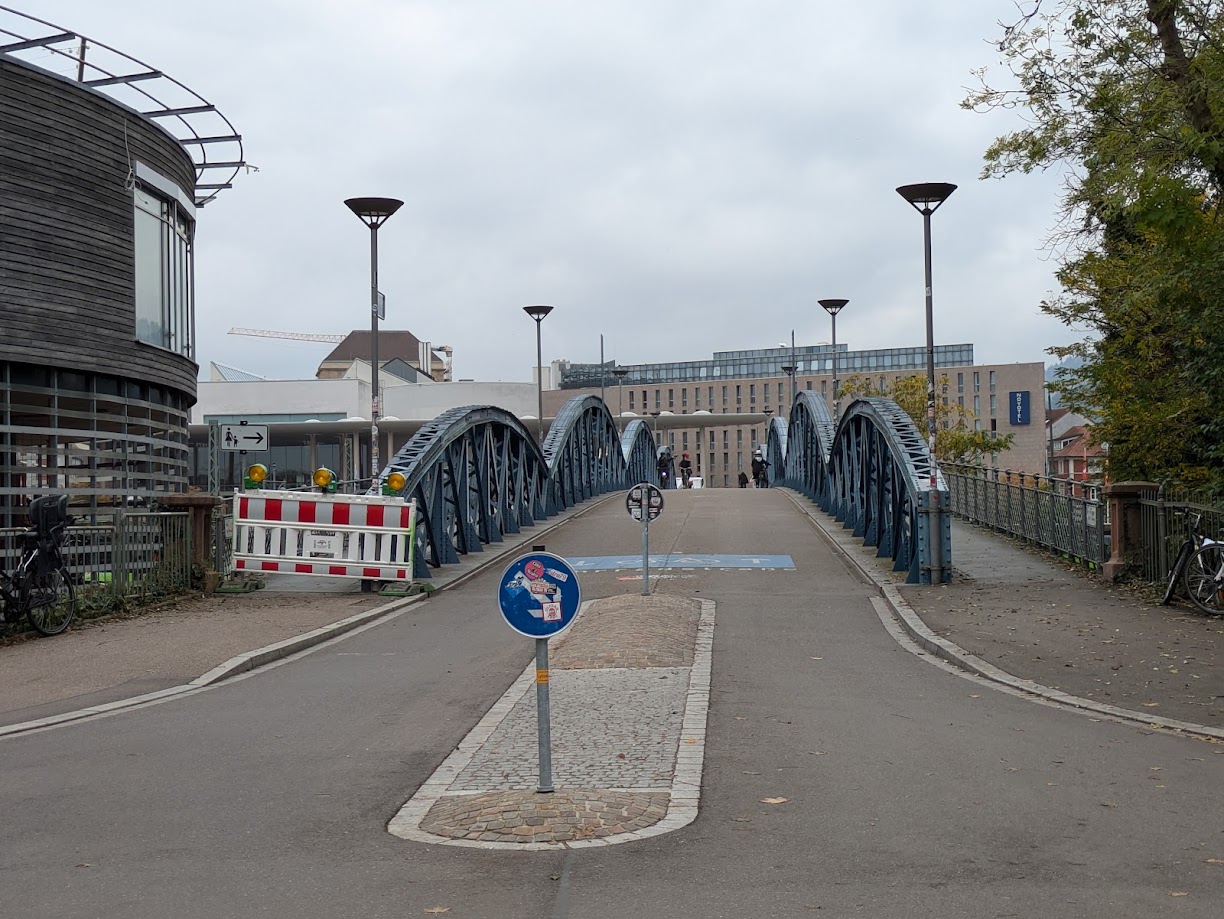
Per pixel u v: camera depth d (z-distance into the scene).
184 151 26.05
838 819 6.84
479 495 27.11
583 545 27.19
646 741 8.81
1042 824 6.72
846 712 10.09
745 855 6.17
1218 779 7.79
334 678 12.25
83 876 5.93
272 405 82.38
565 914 5.34
